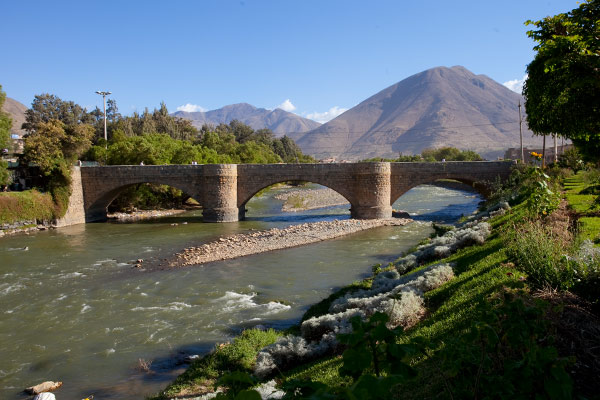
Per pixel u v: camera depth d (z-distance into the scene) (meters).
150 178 55.31
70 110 134.62
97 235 44.81
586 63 9.88
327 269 27.84
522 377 4.05
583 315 8.05
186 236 43.28
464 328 9.18
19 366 15.48
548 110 12.30
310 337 13.39
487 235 20.22
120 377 14.20
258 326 17.91
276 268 28.53
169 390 12.14
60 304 22.34
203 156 78.25
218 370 13.02
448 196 81.81
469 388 5.08
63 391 13.47
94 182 56.00
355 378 3.93
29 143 51.12
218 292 23.45
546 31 10.98
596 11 9.99
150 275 27.75
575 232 14.03
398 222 48.25
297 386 3.53
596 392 5.85
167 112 138.62
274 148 167.12
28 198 48.91
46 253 35.69
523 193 30.09
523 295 9.13
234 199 55.16
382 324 3.97
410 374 3.84
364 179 53.16
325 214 60.75
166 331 18.06
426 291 14.29
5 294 24.30
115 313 20.66
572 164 41.22
